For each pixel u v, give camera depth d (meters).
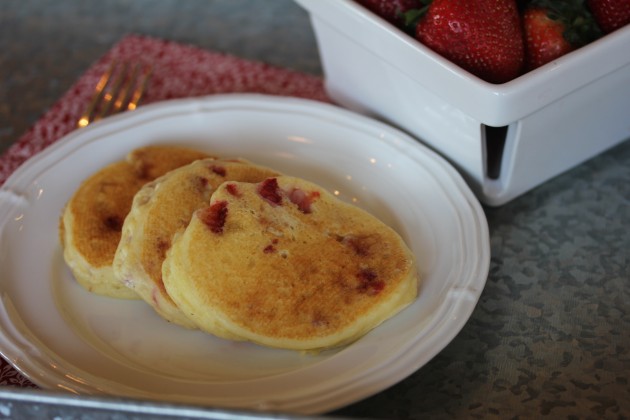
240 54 0.69
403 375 0.48
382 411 0.49
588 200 0.57
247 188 0.53
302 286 0.50
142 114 0.60
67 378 0.49
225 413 0.44
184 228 0.52
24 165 0.58
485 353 0.51
